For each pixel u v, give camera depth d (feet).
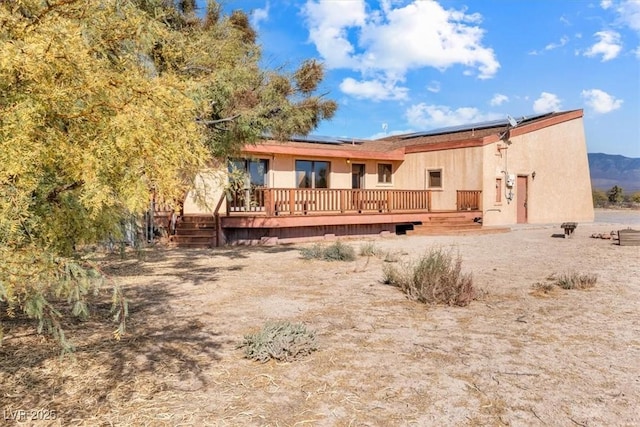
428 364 11.94
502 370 11.52
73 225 8.89
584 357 12.48
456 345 13.48
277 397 9.90
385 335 14.44
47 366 11.39
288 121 26.43
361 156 63.31
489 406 9.53
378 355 12.60
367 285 22.65
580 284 21.93
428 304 18.54
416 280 20.53
